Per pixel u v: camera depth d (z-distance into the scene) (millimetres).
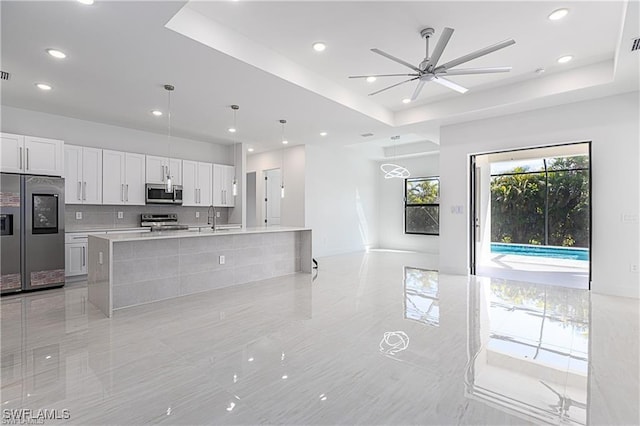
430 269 6391
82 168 5324
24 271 4414
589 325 3244
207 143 7480
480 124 5566
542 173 6941
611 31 3361
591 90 4273
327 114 5305
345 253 9008
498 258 7535
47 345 2734
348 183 9188
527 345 2770
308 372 2311
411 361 2480
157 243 4141
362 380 2203
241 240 5105
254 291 4602
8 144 4309
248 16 3105
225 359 2504
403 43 3613
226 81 3955
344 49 3756
